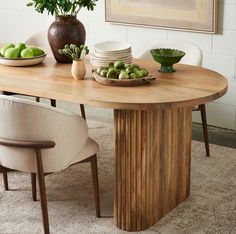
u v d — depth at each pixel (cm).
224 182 361
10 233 298
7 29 593
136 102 266
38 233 299
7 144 272
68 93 282
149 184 298
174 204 326
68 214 318
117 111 284
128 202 296
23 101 261
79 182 359
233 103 459
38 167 273
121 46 341
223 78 313
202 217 316
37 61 349
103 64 325
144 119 285
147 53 399
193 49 386
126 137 286
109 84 297
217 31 450
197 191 348
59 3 342
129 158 289
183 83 301
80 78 312
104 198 337
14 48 347
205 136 399
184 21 460
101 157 399
